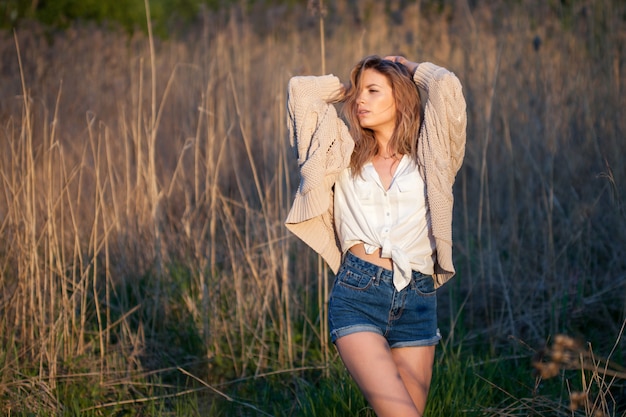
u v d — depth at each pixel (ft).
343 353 8.53
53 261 13.84
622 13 17.60
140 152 14.46
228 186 16.74
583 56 17.30
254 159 17.07
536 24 18.19
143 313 14.08
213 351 13.38
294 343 13.30
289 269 14.83
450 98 8.91
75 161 17.15
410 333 8.91
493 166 16.28
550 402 10.73
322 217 9.61
